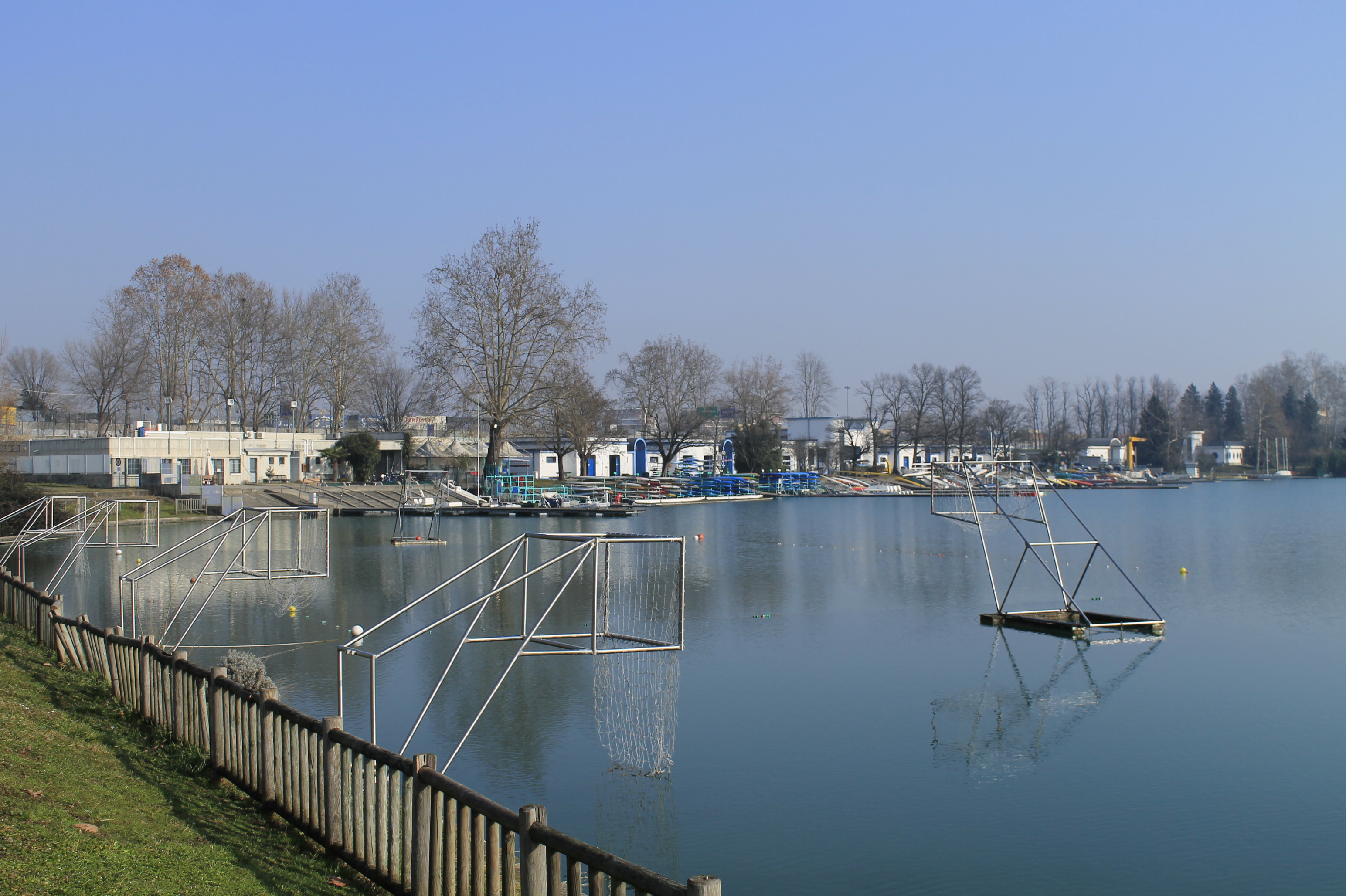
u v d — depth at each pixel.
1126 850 11.88
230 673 13.89
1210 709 17.94
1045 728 16.81
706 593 31.66
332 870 8.22
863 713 17.61
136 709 13.03
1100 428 171.62
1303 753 15.43
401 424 109.94
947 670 20.97
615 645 22.05
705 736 16.11
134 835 7.80
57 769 9.11
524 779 13.95
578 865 5.87
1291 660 21.88
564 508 67.69
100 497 60.47
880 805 13.25
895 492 99.06
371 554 42.41
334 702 17.36
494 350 71.19
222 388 83.38
